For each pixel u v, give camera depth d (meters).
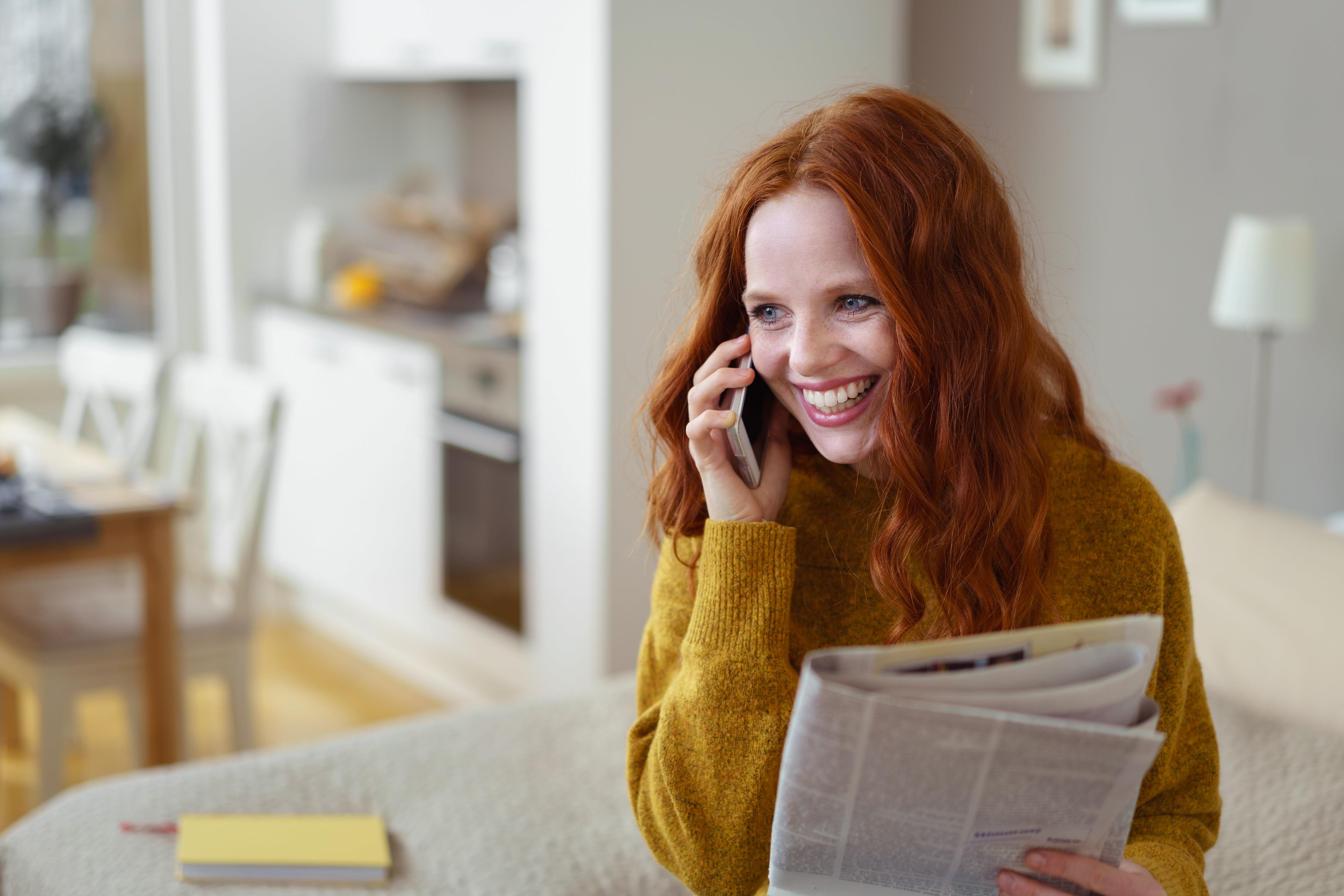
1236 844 1.52
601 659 2.99
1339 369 2.82
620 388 2.88
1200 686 1.12
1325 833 1.53
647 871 1.51
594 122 2.79
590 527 2.97
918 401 0.97
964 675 0.81
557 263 2.96
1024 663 0.82
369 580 3.87
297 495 4.16
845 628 1.08
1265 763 1.69
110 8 4.13
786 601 1.02
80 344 3.54
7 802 2.96
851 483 1.09
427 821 1.62
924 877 0.87
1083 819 0.82
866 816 0.82
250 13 4.07
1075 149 3.25
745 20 2.91
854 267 0.95
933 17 3.52
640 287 2.87
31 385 4.08
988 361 0.96
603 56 2.74
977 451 0.97
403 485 3.66
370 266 4.16
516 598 3.30
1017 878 0.85
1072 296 3.32
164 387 3.33
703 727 1.01
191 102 4.23
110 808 1.64
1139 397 3.21
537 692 3.23
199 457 3.17
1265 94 2.87
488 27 3.43
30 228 4.12
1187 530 2.13
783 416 1.12
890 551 0.99
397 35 3.85
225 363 4.23
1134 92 3.11
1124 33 3.11
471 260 3.94
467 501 3.43
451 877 1.50
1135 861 0.98
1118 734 0.77
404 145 4.41
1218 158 2.97
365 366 3.75
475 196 4.44
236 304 4.19
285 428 4.18
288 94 4.16
